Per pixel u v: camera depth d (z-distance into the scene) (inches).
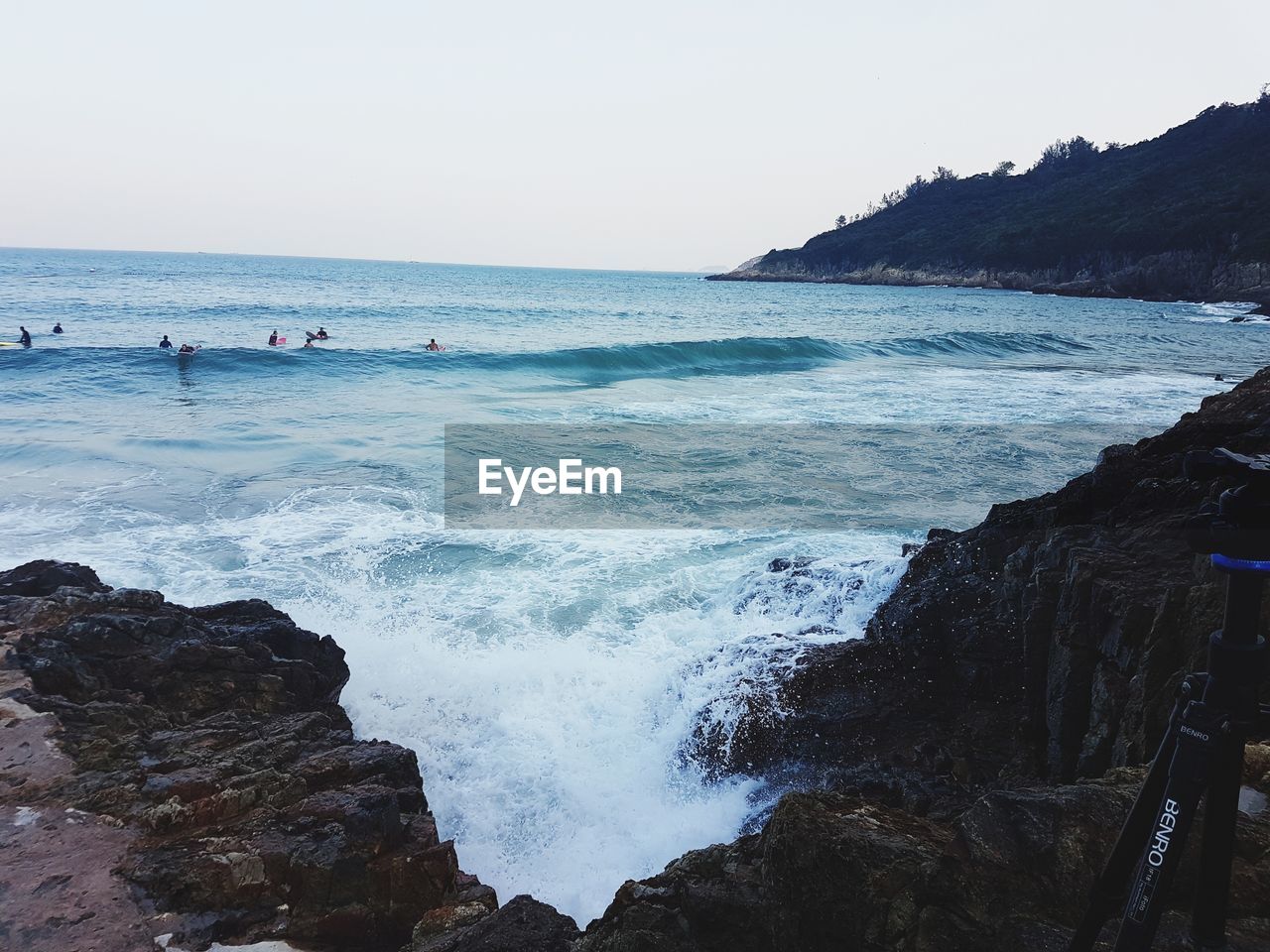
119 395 792.3
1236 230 3976.4
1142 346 1565.0
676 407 811.4
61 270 4094.5
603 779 248.7
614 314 2188.7
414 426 685.3
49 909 153.3
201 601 342.3
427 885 171.8
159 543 406.3
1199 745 68.4
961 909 100.4
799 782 231.1
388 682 285.6
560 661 299.4
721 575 380.5
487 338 1437.0
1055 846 101.2
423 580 372.8
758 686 260.7
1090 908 76.2
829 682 255.8
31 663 233.1
